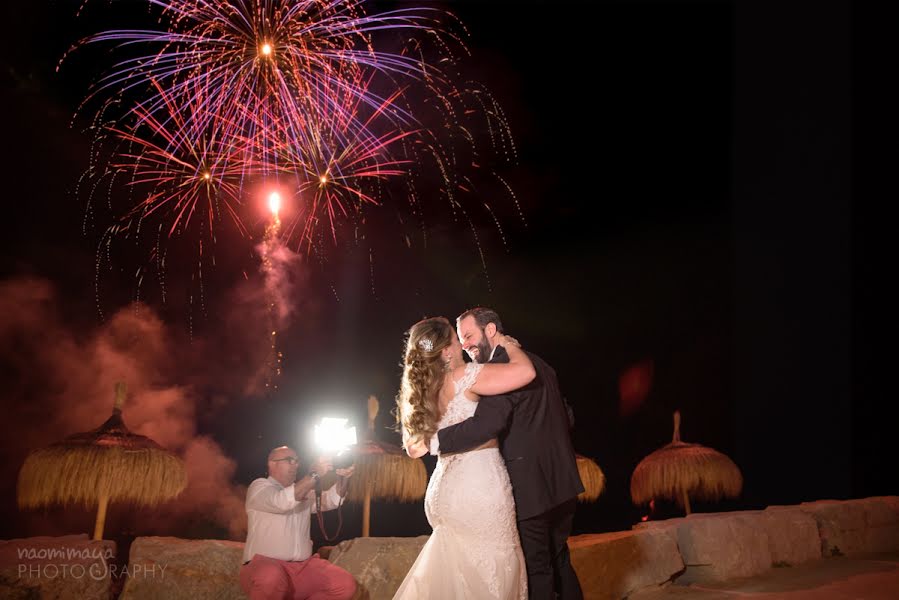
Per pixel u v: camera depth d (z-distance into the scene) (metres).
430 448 3.00
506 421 2.99
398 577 3.89
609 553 4.16
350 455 3.79
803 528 4.95
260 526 3.66
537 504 3.01
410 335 3.13
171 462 3.91
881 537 5.36
